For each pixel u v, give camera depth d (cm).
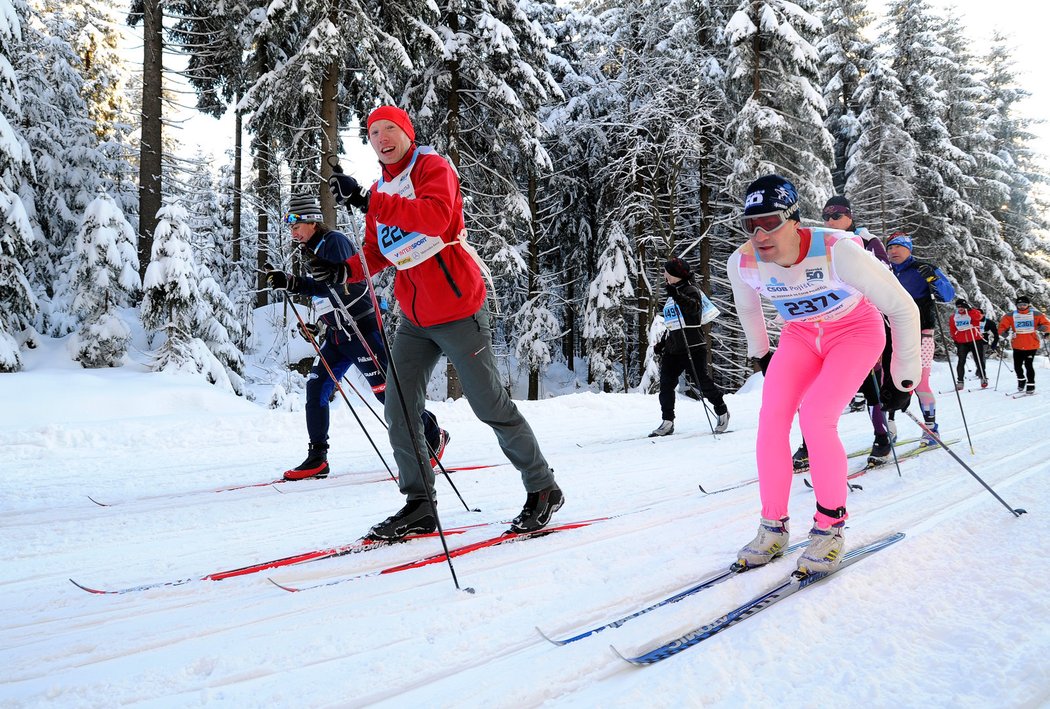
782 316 243
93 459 508
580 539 264
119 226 1101
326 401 435
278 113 1199
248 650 167
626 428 652
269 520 318
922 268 488
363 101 1356
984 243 2322
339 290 396
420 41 1216
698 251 1812
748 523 283
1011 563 211
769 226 213
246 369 1357
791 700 136
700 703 136
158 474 450
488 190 1452
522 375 1928
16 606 203
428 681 151
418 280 249
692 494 345
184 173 1856
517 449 266
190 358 1055
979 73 2672
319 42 1093
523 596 203
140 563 251
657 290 1706
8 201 1027
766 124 1426
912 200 2100
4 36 986
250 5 1416
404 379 264
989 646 156
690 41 1570
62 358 1097
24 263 1152
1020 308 829
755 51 1484
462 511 321
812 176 1542
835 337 234
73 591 217
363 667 157
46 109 1459
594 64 1745
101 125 1834
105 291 1082
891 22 2330
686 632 174
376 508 343
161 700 143
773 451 227
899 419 588
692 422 688
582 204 1906
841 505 215
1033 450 408
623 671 155
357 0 1118
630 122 1616
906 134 2053
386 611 192
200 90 1579
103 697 145
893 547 231
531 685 146
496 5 1335
